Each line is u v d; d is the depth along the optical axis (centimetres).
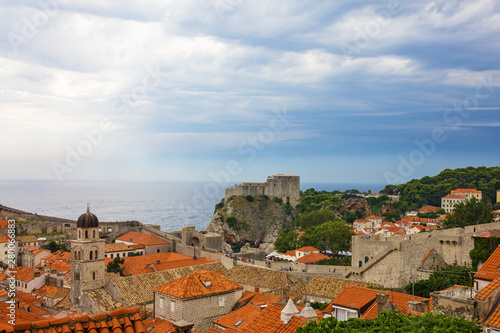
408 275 9388
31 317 3422
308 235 17750
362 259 11306
